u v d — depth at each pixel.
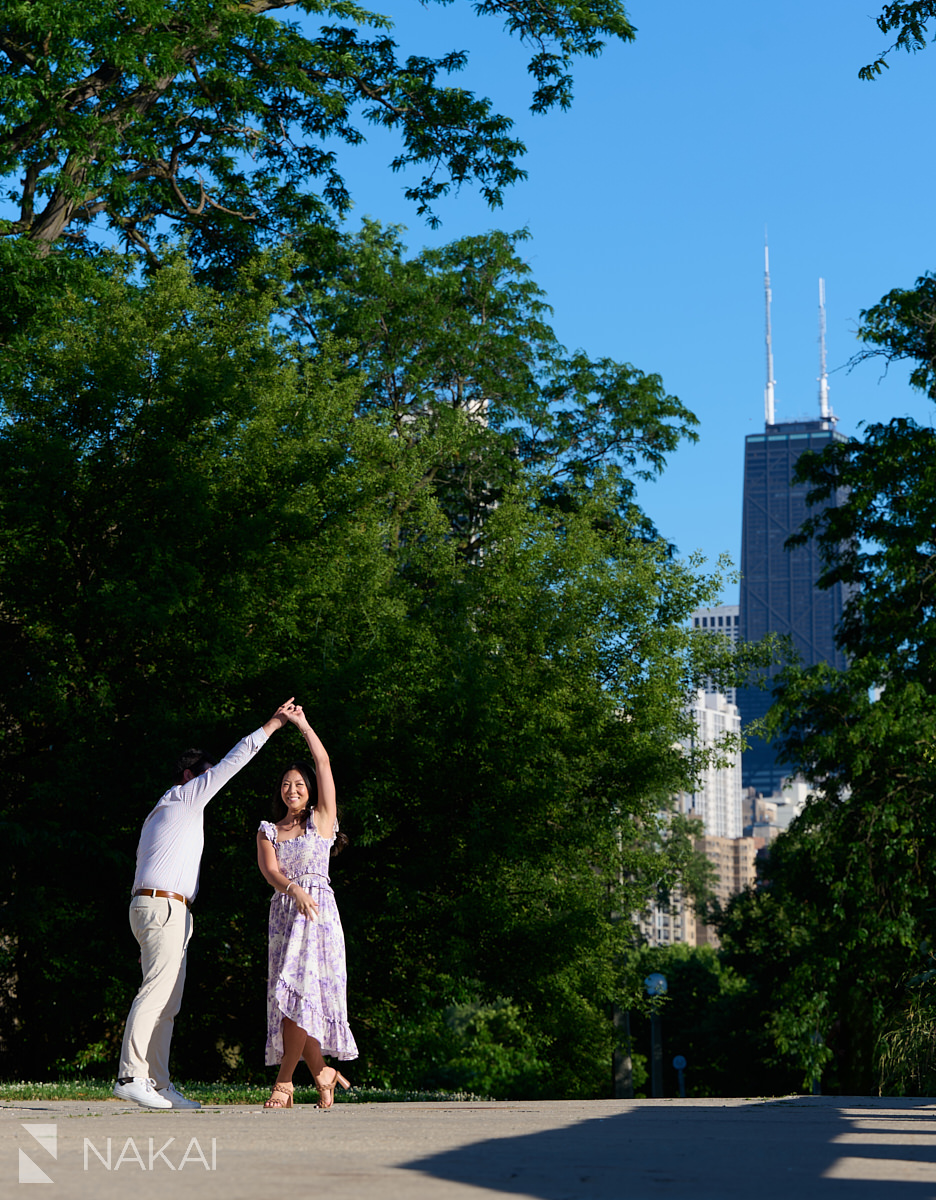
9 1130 4.24
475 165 23.28
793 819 21.27
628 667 21.16
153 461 16.16
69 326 17.50
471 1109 6.69
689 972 60.56
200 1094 9.21
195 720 15.33
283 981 6.04
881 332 23.84
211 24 18.81
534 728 17.59
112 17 17.08
